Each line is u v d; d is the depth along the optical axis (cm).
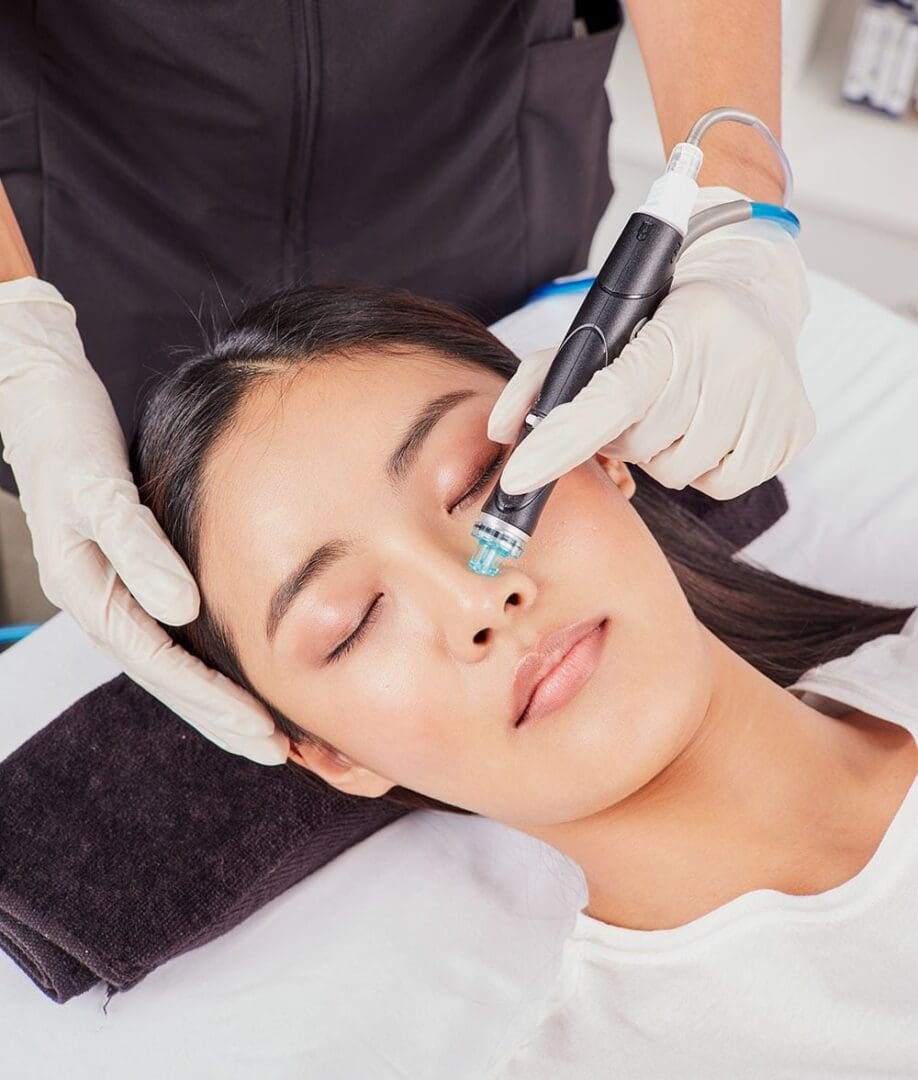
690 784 112
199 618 114
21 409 122
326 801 135
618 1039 117
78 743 137
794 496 159
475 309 180
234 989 130
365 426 105
